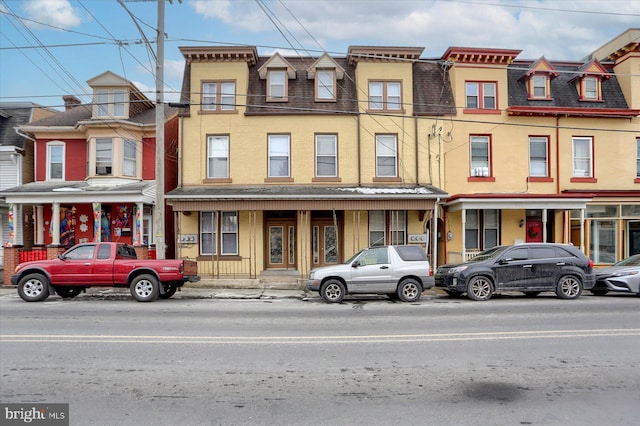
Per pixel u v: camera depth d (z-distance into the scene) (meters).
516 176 19.38
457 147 19.31
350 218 19.00
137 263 13.15
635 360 6.55
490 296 13.29
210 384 5.51
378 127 19.02
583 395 5.16
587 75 20.23
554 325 9.12
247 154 18.83
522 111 19.11
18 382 5.56
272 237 19.22
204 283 16.78
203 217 18.86
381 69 19.20
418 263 13.38
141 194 17.94
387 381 5.63
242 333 8.34
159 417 4.53
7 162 20.48
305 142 18.91
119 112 20.06
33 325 9.07
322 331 8.56
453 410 4.72
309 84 19.62
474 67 19.56
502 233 19.23
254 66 20.16
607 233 19.66
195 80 18.98
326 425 4.34
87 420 4.46
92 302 12.89
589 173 19.78
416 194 16.98
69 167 20.20
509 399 5.04
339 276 13.02
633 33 20.30
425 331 8.55
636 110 19.34
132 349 7.09
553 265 13.43
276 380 5.66
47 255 17.75
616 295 14.45
